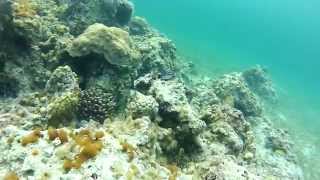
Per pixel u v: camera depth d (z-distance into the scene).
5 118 8.72
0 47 10.00
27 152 6.65
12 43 10.44
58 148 6.69
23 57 10.65
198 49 39.78
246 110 18.92
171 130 9.05
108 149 6.73
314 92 42.03
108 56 10.60
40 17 12.40
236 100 18.77
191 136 9.14
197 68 28.73
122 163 6.52
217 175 7.84
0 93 9.87
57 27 12.33
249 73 27.09
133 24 21.39
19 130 7.44
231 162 8.67
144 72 14.94
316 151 20.67
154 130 8.68
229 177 7.80
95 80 10.55
